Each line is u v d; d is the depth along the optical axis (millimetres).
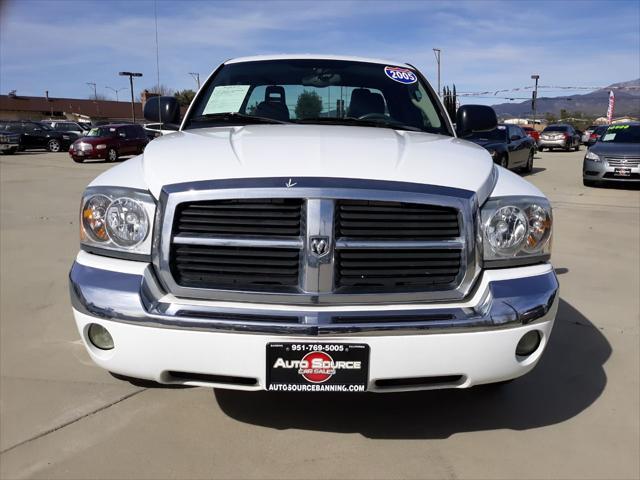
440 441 2518
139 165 2432
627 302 4387
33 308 4047
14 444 2414
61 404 2744
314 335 2043
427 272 2164
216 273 2129
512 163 13562
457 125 3715
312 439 2506
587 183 12188
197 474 2250
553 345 3562
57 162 20125
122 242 2184
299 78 3609
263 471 2279
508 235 2250
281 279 2117
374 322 2070
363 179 2117
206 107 3475
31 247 5945
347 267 2123
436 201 2139
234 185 2078
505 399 2902
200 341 2062
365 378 2100
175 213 2109
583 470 2328
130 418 2639
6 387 2896
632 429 2637
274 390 2104
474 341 2131
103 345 2238
